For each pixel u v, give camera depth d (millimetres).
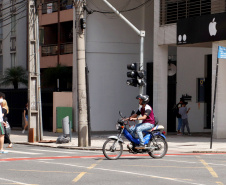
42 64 58375
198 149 25625
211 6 34500
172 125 43469
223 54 25984
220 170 16562
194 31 34688
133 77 26578
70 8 55250
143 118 20391
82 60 27453
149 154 20859
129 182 13734
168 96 43906
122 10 44656
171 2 37344
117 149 20734
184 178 14539
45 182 13820
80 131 27562
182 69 43250
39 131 32125
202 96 41906
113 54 44594
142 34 26906
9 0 66250
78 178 14586
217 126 33688
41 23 58562
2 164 18609
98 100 44031
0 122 23375
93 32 43875
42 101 45000
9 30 66625
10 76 60594
